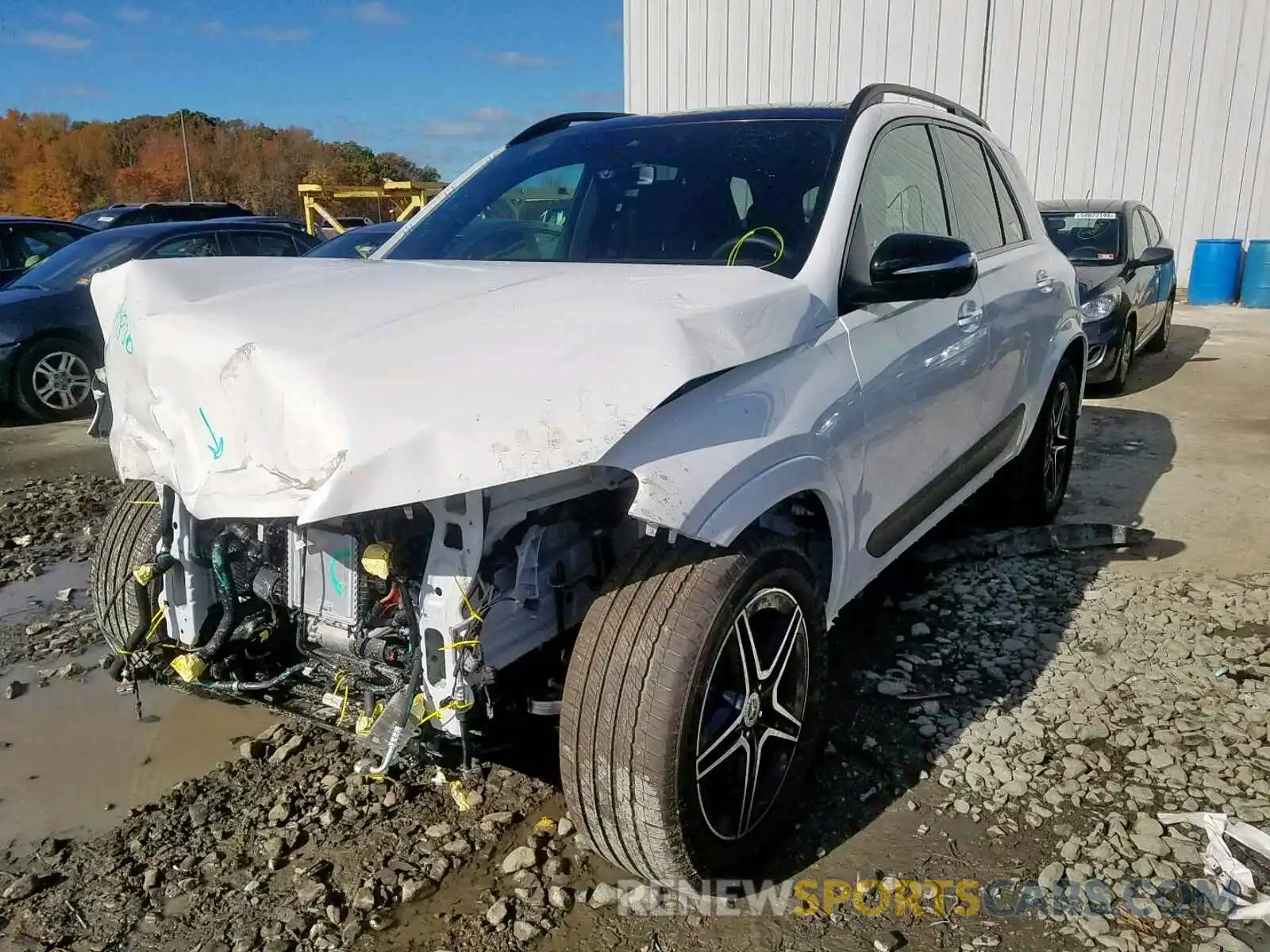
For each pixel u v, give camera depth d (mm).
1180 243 15812
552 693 2385
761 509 2135
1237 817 2627
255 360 2029
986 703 3217
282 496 1940
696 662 2047
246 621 2574
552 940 2258
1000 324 3736
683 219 2953
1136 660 3482
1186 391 8344
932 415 3143
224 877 2482
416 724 2121
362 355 1989
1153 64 15219
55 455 6969
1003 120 16094
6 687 3461
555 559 2264
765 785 2445
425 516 2160
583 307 2121
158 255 8883
